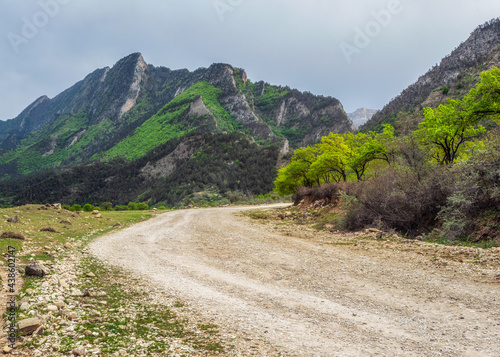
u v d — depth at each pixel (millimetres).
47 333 5113
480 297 7059
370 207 19672
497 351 4586
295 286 9078
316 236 19203
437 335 5348
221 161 171750
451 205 15258
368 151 30562
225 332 5688
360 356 4645
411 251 12461
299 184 48000
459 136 24562
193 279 10047
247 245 16797
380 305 7137
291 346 5039
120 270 11148
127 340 5125
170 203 134125
